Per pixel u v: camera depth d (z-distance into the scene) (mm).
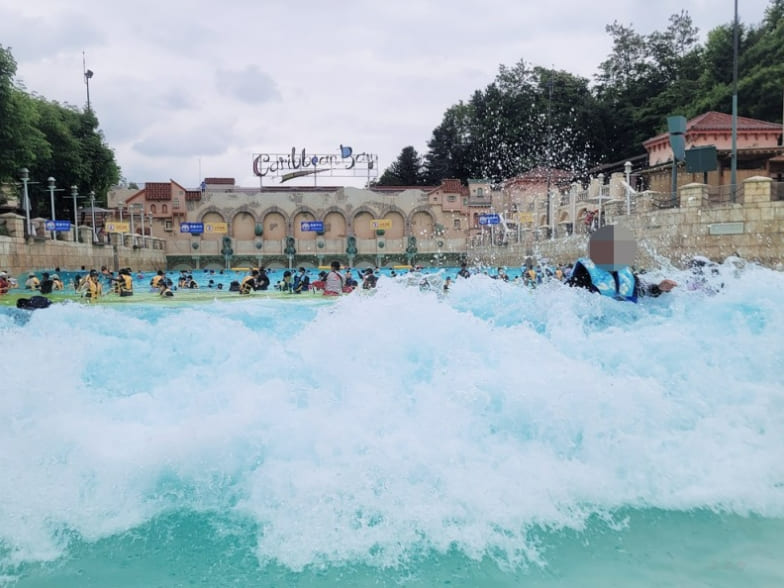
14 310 6312
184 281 21328
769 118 38281
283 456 2977
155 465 2887
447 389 3494
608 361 3994
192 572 2291
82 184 42219
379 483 2826
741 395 3607
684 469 3010
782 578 2221
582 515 2688
